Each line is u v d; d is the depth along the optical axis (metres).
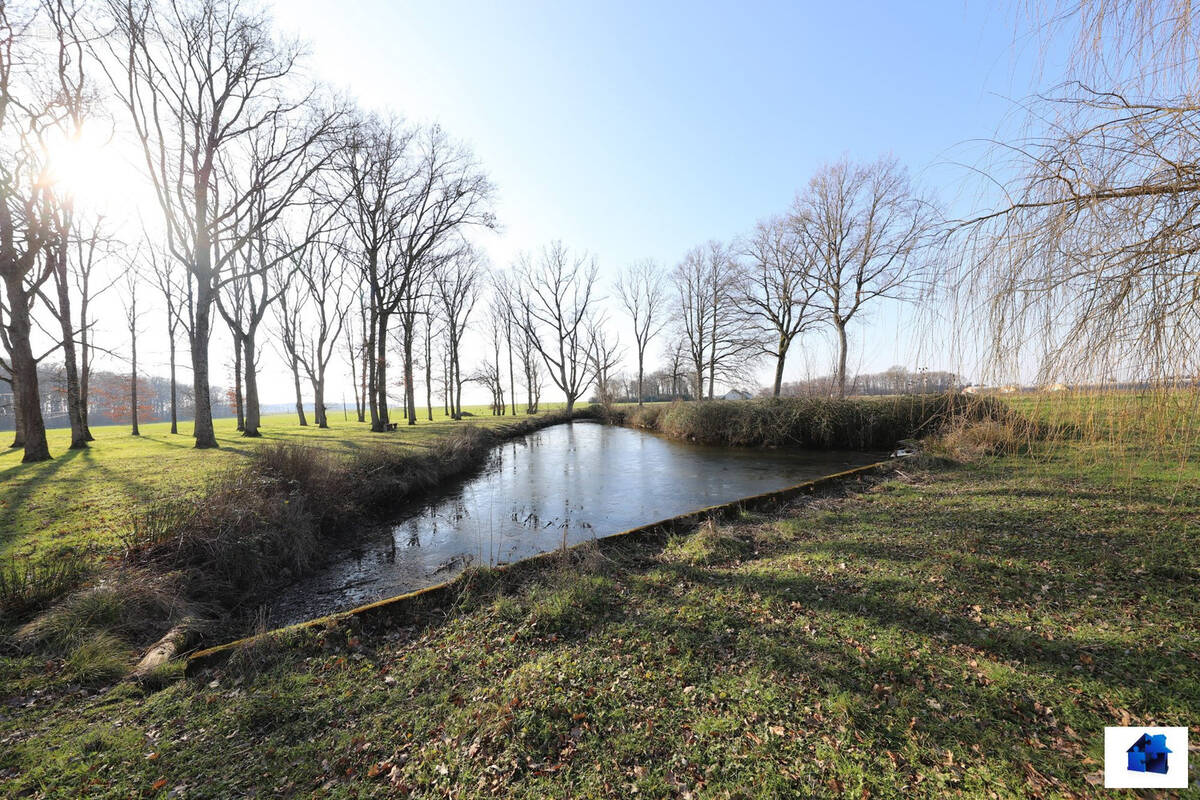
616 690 3.54
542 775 2.80
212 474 9.88
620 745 2.99
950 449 11.66
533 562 6.11
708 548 6.59
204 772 2.83
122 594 4.77
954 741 2.85
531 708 3.33
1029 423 4.49
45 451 12.29
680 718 3.21
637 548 6.93
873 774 2.64
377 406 21.94
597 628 4.56
